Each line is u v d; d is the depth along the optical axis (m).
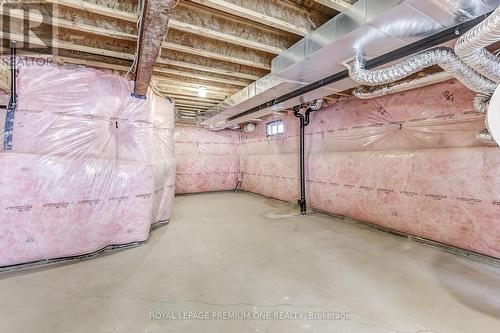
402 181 3.21
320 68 2.36
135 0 1.92
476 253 2.54
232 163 7.85
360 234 3.39
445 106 2.87
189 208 5.21
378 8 1.50
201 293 1.92
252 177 7.17
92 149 2.65
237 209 5.10
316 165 4.70
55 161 2.39
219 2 1.71
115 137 2.94
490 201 2.43
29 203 2.28
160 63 2.99
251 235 3.37
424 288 1.98
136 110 3.07
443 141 2.91
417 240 3.07
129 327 1.54
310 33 2.08
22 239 2.28
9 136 2.31
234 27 2.24
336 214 4.27
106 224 2.69
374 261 2.50
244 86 3.94
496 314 1.65
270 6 1.93
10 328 1.52
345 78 2.53
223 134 7.73
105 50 2.48
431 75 2.50
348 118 4.14
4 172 2.20
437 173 2.84
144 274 2.23
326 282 2.09
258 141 6.89
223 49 2.64
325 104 4.55
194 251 2.79
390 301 1.81
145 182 2.98
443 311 1.69
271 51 2.46
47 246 2.38
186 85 3.88
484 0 1.34
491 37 1.30
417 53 1.89
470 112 2.65
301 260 2.53
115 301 1.81
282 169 5.79
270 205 5.51
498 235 2.38
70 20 1.99
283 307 1.74
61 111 2.49
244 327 1.54
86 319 1.61
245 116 5.21
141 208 2.95
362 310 1.71
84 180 2.53
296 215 4.52
